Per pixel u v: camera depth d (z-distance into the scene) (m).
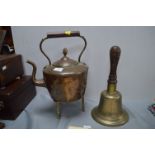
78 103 0.83
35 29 0.77
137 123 0.67
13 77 0.75
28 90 0.81
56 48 0.79
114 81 0.63
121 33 0.73
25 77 0.83
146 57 0.76
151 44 0.73
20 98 0.73
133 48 0.75
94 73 0.81
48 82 0.61
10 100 0.65
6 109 0.67
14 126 0.65
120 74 0.80
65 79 0.57
